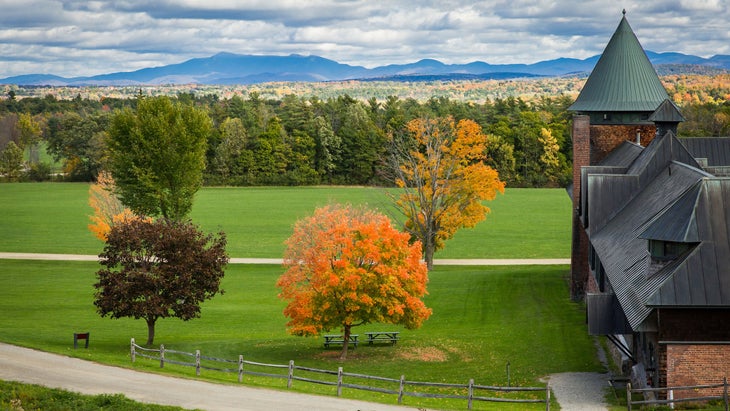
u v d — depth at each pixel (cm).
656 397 2975
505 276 6725
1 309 5694
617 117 6088
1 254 8406
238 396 3027
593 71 6241
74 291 6450
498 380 3678
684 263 2936
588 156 5791
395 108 18575
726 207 3041
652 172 4441
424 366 4028
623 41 6162
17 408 2680
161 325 5278
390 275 4184
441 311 5538
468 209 7556
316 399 3048
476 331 4816
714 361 2948
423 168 7519
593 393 3381
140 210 7844
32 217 11388
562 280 6444
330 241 4222
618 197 4438
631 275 3306
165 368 3609
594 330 3412
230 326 5278
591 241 4328
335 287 4166
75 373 3353
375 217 6203
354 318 4172
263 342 4697
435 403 3183
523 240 9619
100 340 4678
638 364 3438
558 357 4062
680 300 2862
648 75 6106
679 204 3127
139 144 7712
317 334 4259
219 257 4562
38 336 4694
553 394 3384
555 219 11325
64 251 8644
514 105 19538
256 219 11325
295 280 4309
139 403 2781
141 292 4322
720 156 5919
